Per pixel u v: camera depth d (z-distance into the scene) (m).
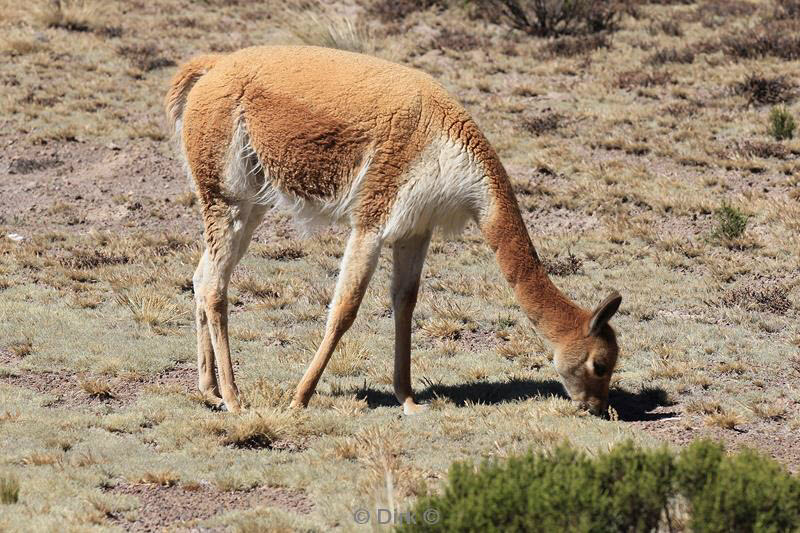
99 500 12.06
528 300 14.99
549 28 47.88
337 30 43.56
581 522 8.87
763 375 17.78
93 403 16.02
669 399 16.62
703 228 26.59
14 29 44.25
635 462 9.48
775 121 32.50
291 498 12.51
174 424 14.73
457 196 14.76
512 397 16.58
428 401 16.33
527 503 9.02
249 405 15.70
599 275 23.62
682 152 31.86
